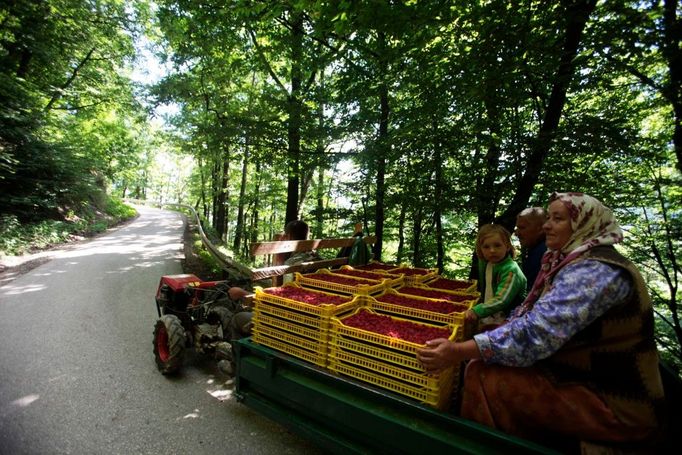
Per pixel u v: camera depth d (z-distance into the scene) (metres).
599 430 1.47
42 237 11.98
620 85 5.16
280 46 8.66
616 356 1.48
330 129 8.47
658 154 5.02
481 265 2.89
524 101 5.32
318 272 3.95
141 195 56.81
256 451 2.77
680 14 3.62
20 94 12.70
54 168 13.76
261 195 15.57
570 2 3.96
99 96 18.14
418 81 5.55
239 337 3.60
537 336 1.52
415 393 1.95
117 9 16.41
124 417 3.15
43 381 3.71
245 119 8.67
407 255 9.40
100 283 7.82
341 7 4.20
